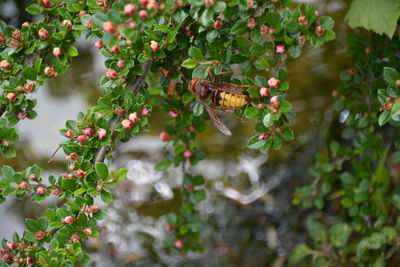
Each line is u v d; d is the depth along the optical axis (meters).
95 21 0.73
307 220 0.92
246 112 0.74
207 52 0.76
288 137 0.75
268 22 0.74
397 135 0.88
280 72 0.74
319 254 0.88
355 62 0.83
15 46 0.77
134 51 0.76
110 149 0.77
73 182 0.76
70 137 0.76
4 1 0.90
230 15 0.73
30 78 0.76
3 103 0.76
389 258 0.84
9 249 0.76
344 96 0.84
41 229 0.76
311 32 0.74
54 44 0.77
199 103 0.77
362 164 0.84
